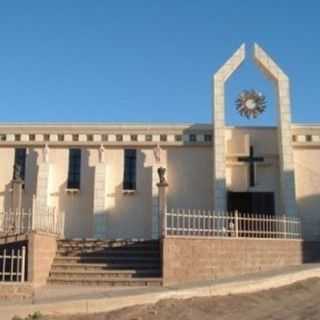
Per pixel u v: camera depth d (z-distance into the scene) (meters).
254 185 27.52
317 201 27.28
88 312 13.97
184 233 20.36
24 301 14.36
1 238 18.20
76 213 27.39
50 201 27.53
